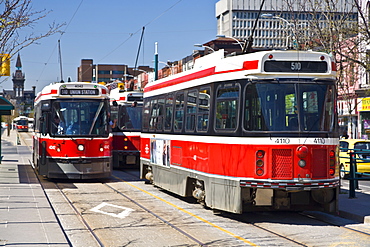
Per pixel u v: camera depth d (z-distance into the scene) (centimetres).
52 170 1927
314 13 2862
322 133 1127
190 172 1365
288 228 1106
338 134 1168
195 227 1109
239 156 1135
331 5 3095
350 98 3750
